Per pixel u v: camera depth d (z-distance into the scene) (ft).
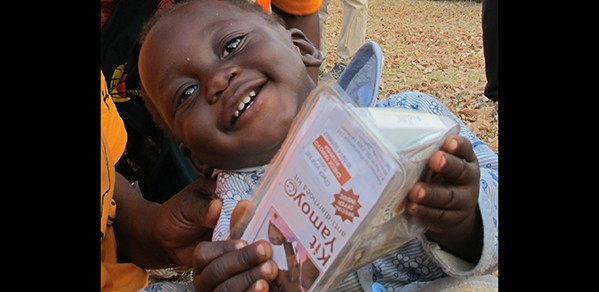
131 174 8.98
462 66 25.85
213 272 4.06
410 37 33.40
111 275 6.79
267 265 3.90
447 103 19.92
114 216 6.97
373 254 4.05
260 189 4.16
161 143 8.43
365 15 19.75
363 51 5.96
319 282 3.74
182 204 6.16
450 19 40.24
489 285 5.14
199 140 5.31
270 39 5.42
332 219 3.66
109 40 8.49
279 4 9.37
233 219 4.32
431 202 3.87
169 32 5.51
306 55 5.99
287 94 5.26
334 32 33.14
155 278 9.71
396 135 3.76
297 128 3.88
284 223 3.89
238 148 5.24
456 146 3.92
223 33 5.40
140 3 8.36
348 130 3.63
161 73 5.48
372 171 3.52
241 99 5.15
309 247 3.76
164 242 6.36
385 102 6.25
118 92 8.46
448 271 4.88
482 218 4.74
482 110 18.63
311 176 3.73
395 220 3.83
